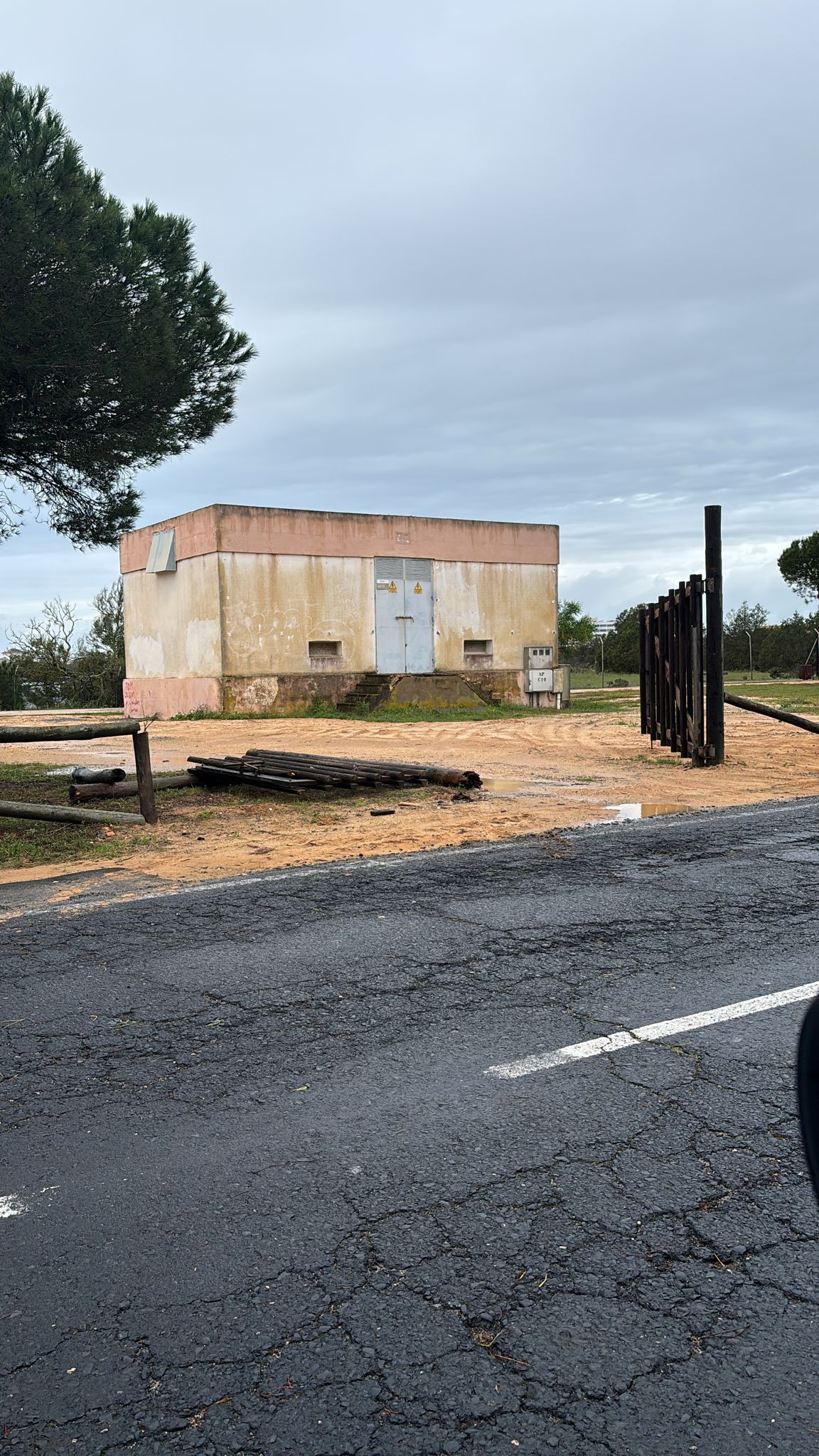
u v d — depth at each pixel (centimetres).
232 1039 414
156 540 2647
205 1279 257
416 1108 349
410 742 1733
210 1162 315
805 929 561
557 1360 226
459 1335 235
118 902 641
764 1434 205
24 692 4309
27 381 952
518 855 766
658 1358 227
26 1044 412
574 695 3488
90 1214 288
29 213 873
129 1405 215
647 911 600
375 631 2653
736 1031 415
